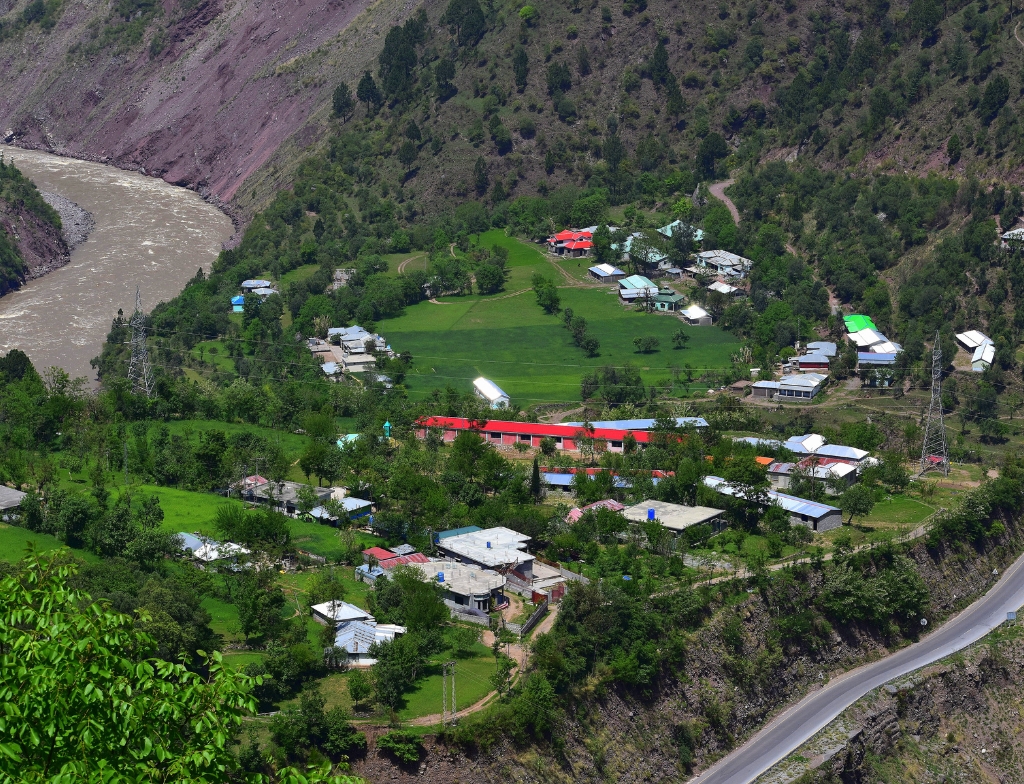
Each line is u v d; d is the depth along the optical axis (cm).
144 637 5309
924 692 16512
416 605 14350
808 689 16488
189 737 5247
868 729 15650
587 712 14038
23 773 4719
